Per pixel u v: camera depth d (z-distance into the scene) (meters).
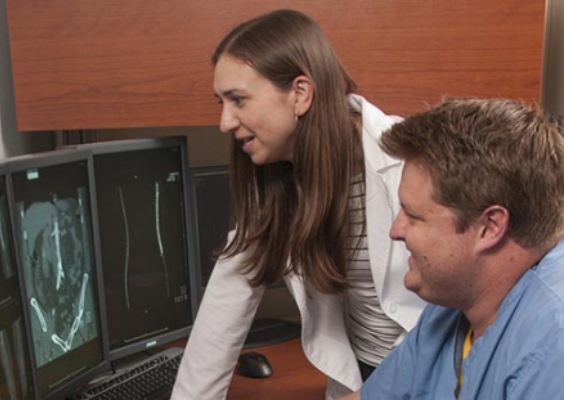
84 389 1.38
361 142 1.20
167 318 1.55
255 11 1.37
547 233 0.74
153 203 1.49
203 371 1.29
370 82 1.40
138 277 1.48
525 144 0.73
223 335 1.29
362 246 1.24
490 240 0.75
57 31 1.39
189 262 1.57
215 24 1.38
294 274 1.26
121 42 1.39
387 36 1.38
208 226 1.66
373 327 1.34
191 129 1.81
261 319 1.80
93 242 1.34
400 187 0.79
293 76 1.08
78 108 1.42
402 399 1.00
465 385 0.83
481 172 0.72
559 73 1.61
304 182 1.15
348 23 1.37
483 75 1.39
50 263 1.22
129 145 1.41
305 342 1.33
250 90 1.08
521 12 1.36
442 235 0.76
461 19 1.37
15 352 1.11
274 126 1.10
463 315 0.91
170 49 1.39
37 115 1.42
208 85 1.41
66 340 1.28
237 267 1.28
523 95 1.40
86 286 1.33
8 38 1.50
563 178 0.74
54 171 1.23
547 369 0.71
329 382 1.41
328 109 1.12
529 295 0.76
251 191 1.24
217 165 1.65
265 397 1.43
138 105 1.42
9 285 1.10
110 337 1.44
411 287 0.83
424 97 1.40
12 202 1.10
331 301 1.35
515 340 0.75
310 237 1.16
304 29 1.09
